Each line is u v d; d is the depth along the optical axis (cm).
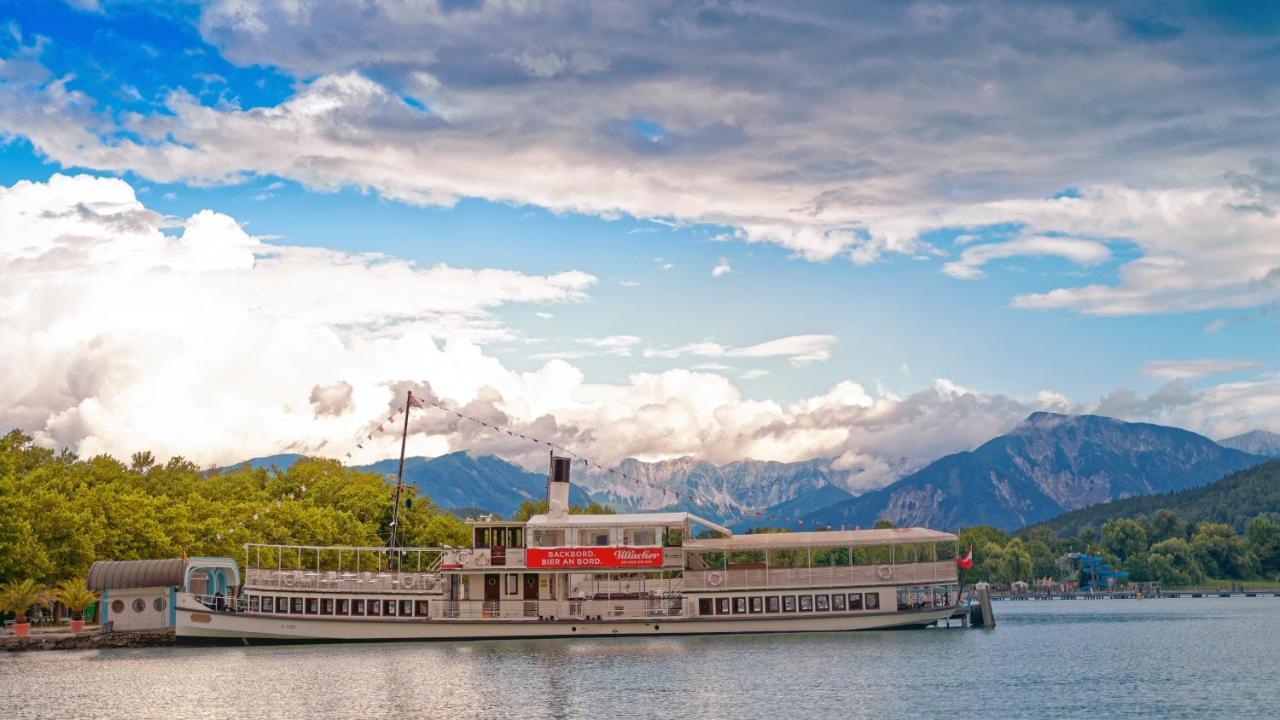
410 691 9238
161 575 13275
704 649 11894
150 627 13400
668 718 7944
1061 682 9475
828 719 7838
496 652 12050
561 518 13225
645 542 12988
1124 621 19475
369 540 19488
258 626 12725
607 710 8275
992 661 10925
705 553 13125
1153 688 9156
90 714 8269
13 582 13112
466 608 13088
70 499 15688
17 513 13488
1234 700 8550
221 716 8150
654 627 12988
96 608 14750
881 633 13325
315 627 12925
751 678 9688
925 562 13062
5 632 13275
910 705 8338
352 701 8750
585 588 13175
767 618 12962
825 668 10281
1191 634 15288
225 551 15800
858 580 13062
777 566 13250
